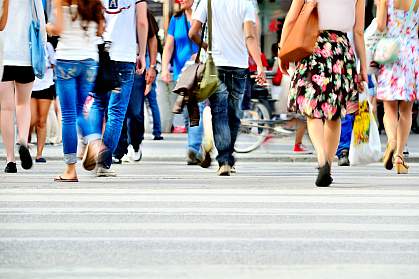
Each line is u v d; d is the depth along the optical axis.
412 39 28.25
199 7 27.22
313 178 27.77
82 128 26.64
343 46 23.97
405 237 17.11
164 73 32.66
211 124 29.91
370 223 18.66
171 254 15.34
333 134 24.73
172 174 28.78
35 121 33.59
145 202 21.45
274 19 51.94
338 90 23.94
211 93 26.67
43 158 33.84
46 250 15.60
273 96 39.34
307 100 23.92
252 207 20.72
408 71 28.27
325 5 23.77
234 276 13.76
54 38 32.84
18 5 26.92
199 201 21.67
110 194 22.89
